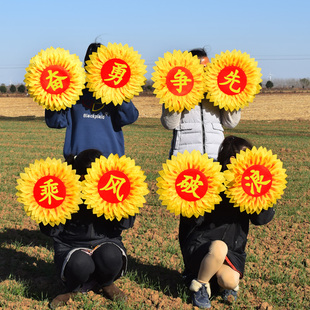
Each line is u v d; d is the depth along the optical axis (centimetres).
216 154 513
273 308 489
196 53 517
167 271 585
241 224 488
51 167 442
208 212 464
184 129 515
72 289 482
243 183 446
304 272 580
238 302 498
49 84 470
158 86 465
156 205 926
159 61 465
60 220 447
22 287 523
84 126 519
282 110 5122
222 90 475
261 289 531
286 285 547
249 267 595
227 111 507
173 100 468
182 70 466
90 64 467
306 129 3366
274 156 448
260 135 2817
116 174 441
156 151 1872
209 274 461
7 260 617
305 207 917
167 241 698
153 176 1247
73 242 477
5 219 812
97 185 441
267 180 448
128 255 637
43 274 576
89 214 472
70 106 476
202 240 480
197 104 474
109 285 493
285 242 702
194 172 440
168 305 484
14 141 2294
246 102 479
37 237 724
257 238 720
